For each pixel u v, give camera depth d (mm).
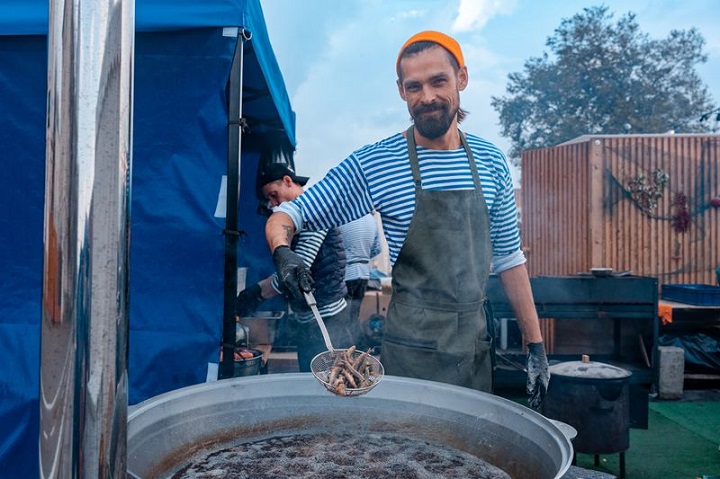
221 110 2346
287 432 1422
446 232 1812
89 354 368
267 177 3164
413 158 1871
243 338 3041
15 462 2133
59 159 365
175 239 2307
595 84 16438
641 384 4496
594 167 5668
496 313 4387
